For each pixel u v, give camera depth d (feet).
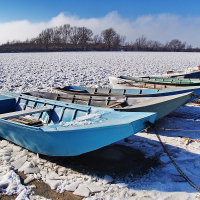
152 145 16.70
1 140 17.78
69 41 253.85
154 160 14.61
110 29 233.14
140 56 130.82
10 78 49.32
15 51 172.04
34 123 16.93
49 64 81.82
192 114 24.43
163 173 13.14
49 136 13.16
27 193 11.28
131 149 16.16
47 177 12.70
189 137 18.02
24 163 14.21
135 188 11.81
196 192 11.32
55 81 46.62
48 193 11.39
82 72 60.90
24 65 77.61
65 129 12.48
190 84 28.04
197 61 98.17
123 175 12.98
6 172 13.10
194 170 13.24
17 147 16.48
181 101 19.39
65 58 110.83
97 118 13.58
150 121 12.62
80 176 12.85
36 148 14.73
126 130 11.35
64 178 12.66
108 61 96.53
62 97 23.35
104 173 13.16
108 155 15.28
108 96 22.17
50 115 18.11
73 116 16.53
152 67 74.84
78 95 22.79
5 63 83.82
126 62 92.68
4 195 11.23
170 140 17.48
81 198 11.05
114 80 37.11
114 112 14.65
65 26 249.75
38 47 196.44
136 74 57.93
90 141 12.48
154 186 11.91
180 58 116.57
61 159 14.75
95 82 45.68
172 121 22.18
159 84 29.25
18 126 14.33
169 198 10.94
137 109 18.85
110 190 11.62
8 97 22.57
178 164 13.98
